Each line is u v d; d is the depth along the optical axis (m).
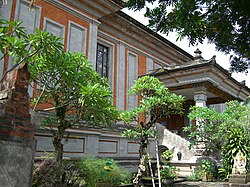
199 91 15.68
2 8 10.08
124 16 16.27
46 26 11.67
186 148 15.36
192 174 13.75
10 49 5.00
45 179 6.23
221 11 3.37
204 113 13.12
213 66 14.90
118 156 14.19
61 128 6.89
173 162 14.77
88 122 8.20
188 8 3.41
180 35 3.65
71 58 6.03
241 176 9.95
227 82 17.44
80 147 11.66
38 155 9.69
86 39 13.37
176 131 20.41
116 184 8.59
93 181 7.48
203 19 3.47
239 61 4.26
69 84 5.70
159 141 16.52
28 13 10.99
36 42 4.95
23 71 4.27
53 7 12.12
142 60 18.39
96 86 5.57
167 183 11.28
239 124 12.78
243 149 11.25
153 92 8.95
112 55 16.11
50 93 6.76
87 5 13.63
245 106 14.07
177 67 16.23
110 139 13.91
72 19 12.91
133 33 17.47
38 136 9.89
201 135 13.77
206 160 13.86
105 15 14.68
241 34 3.51
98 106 5.59
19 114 4.07
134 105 16.94
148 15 3.64
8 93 4.02
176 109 8.71
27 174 4.05
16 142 3.95
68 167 7.06
